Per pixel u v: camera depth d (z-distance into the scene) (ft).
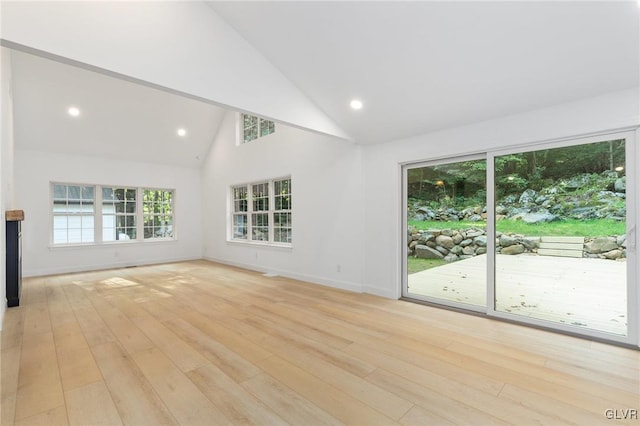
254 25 9.12
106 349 8.20
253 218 21.17
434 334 9.05
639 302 7.86
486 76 8.54
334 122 12.50
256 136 20.85
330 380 6.61
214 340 8.77
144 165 23.26
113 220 22.17
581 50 7.17
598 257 8.64
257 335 9.11
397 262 12.92
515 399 5.84
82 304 12.43
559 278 9.33
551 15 6.60
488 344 8.31
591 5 6.24
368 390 6.22
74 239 20.58
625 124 7.89
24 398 5.97
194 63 8.46
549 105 9.00
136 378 6.72
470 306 11.27
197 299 13.08
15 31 5.71
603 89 8.04
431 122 11.10
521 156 9.91
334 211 15.14
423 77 9.14
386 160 13.12
